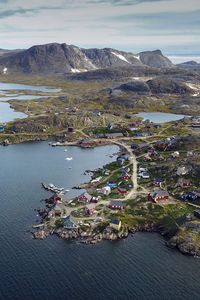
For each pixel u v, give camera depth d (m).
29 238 159.00
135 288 130.00
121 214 178.38
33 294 124.62
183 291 129.62
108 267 141.12
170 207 183.25
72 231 163.38
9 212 181.75
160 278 135.88
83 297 124.50
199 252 150.88
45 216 177.25
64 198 197.88
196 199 190.00
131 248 155.12
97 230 165.62
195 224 165.12
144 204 186.38
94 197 193.50
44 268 138.62
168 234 165.50
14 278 132.25
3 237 158.75
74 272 137.00
